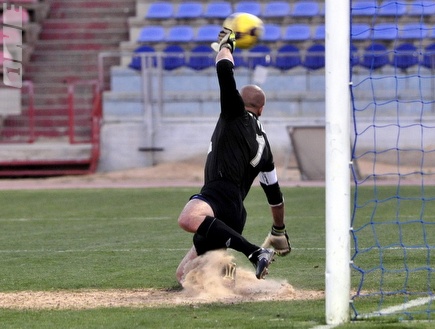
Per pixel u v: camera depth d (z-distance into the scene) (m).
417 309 21.98
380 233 40.00
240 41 24.23
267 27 99.81
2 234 42.75
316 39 98.31
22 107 88.62
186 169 84.25
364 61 86.31
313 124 84.62
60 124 90.75
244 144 24.20
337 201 20.16
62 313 22.33
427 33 95.81
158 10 103.44
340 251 20.20
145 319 21.17
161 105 85.94
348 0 20.36
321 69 87.12
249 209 53.50
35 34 102.81
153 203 59.09
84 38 104.38
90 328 20.25
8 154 84.62
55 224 47.31
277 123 84.12
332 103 20.25
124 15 107.56
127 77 87.56
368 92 83.94
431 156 81.44
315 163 78.75
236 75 84.50
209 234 23.45
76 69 99.62
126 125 85.56
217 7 103.56
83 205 58.41
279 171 81.94
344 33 20.31
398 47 88.69
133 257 33.78
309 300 23.84
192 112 86.19
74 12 107.19
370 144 81.94
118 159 85.69
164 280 28.02
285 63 86.94
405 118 82.00
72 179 81.31
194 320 20.91
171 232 42.50
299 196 62.41
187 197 63.34
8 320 21.47
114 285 27.19
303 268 30.33
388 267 29.81
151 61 85.56
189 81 86.62
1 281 28.28
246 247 23.08
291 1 103.94
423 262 30.98
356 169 79.19
